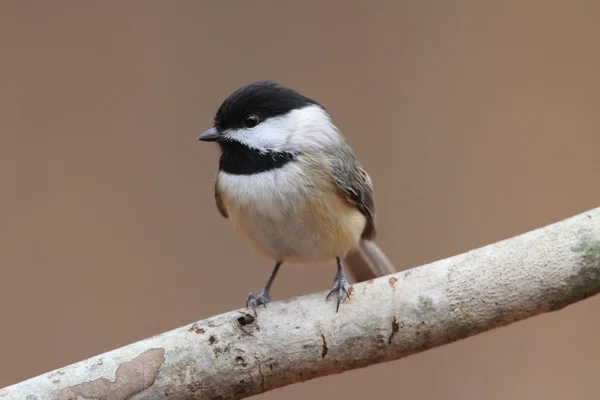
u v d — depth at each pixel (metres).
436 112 11.19
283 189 6.82
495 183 10.88
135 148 10.82
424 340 5.96
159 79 11.12
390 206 10.77
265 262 10.32
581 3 11.52
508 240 6.09
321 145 6.98
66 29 11.20
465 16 11.55
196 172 10.80
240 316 5.89
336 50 11.35
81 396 5.50
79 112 10.95
